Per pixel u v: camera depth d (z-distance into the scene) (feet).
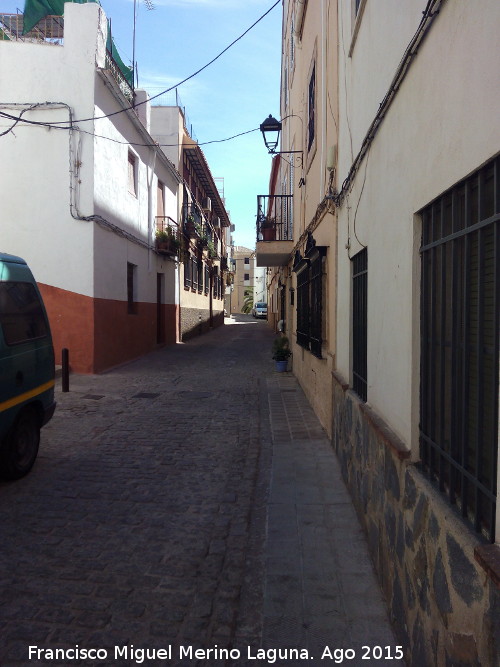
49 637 9.61
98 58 41.57
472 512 6.83
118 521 14.85
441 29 8.02
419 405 9.56
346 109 19.16
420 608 8.16
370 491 12.97
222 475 18.98
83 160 41.39
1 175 41.47
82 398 33.45
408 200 10.00
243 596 11.10
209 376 43.83
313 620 10.24
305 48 35.37
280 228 53.83
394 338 11.12
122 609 10.54
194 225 80.43
